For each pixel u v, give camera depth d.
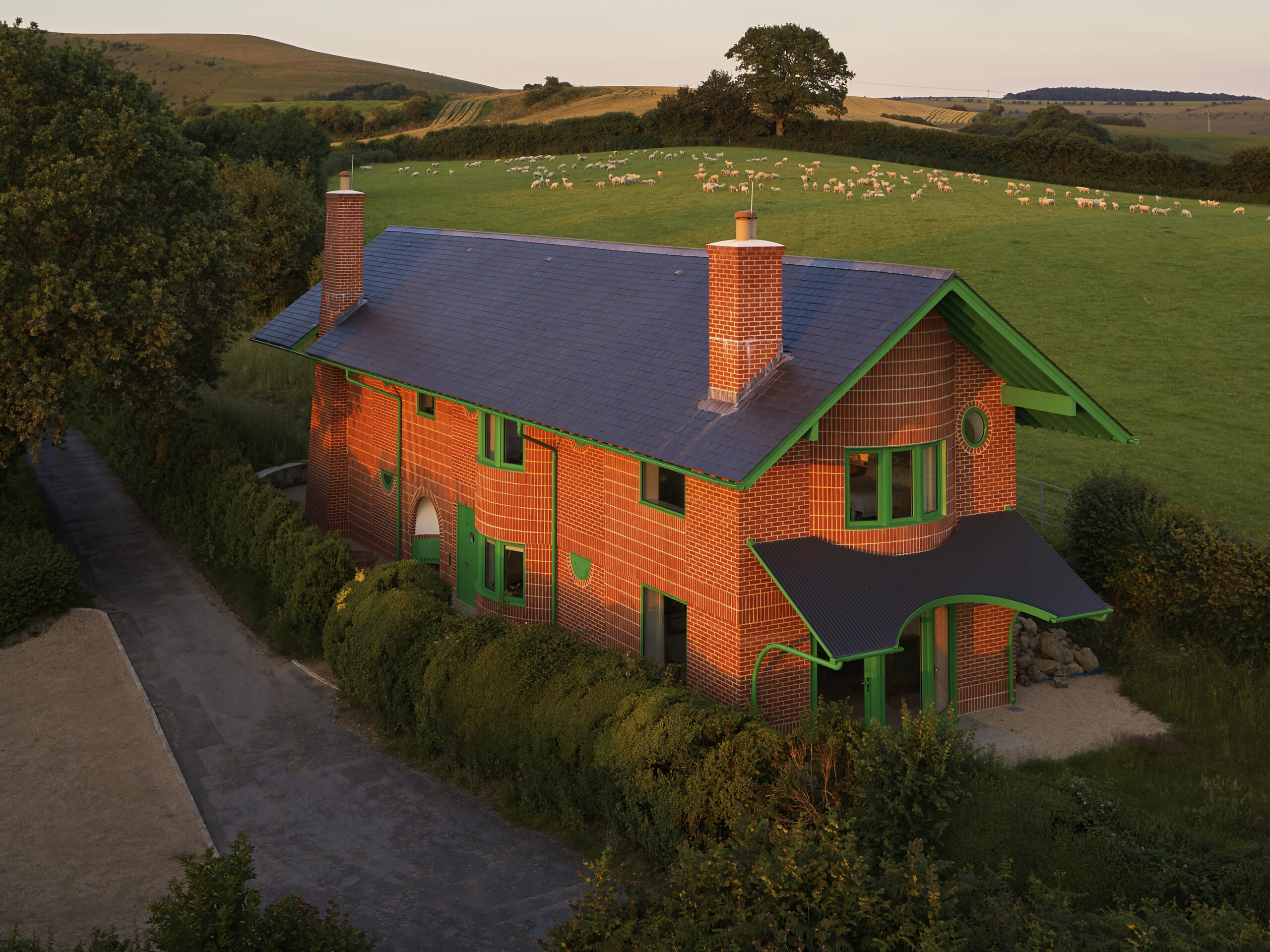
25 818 16.69
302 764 18.61
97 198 24.31
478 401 22.17
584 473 21.59
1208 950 10.49
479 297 27.55
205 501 29.45
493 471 23.11
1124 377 46.81
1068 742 18.23
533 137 116.56
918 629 19.05
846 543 17.92
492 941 13.44
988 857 12.94
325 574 23.02
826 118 149.50
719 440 17.02
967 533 19.27
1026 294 58.00
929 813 13.02
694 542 18.33
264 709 20.86
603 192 86.00
